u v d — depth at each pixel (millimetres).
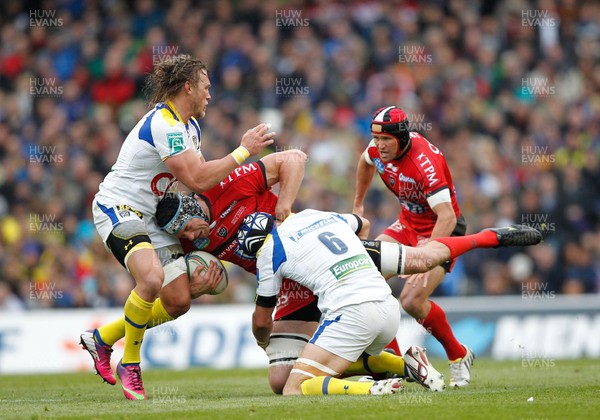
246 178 22953
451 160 50906
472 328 39188
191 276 22641
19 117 55625
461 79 56000
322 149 51781
